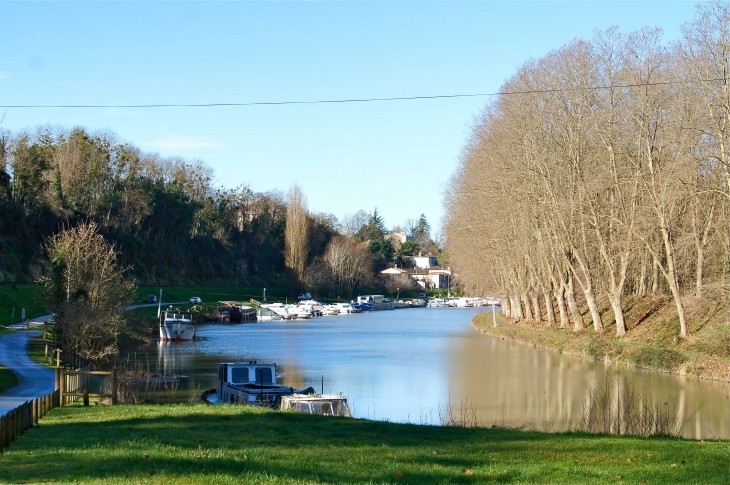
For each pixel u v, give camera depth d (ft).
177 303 378.94
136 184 428.97
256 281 526.16
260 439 58.90
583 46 189.67
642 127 169.58
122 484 39.88
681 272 186.70
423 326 337.52
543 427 96.27
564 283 230.68
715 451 58.70
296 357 193.57
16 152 347.15
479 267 293.23
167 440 56.29
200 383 141.69
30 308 261.03
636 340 179.83
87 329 157.48
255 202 588.91
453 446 59.41
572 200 187.21
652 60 172.24
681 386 130.72
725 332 155.43
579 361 175.22
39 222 326.44
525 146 203.21
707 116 147.23
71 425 65.51
